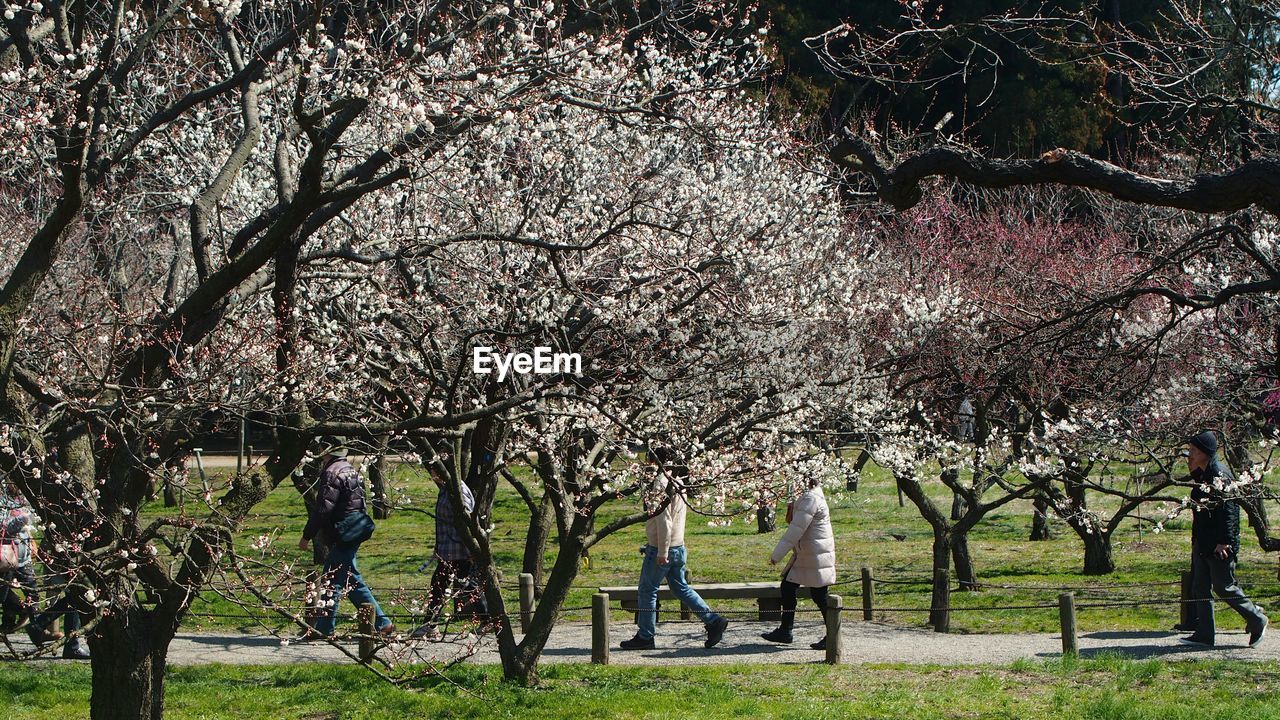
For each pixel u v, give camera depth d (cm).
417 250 736
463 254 1048
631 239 1072
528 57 775
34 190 1262
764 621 1310
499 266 1059
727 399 1187
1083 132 2527
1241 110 1109
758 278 1176
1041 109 2533
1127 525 1861
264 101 1100
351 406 895
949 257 1912
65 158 627
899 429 1248
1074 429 1196
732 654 1097
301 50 700
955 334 1237
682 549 1125
